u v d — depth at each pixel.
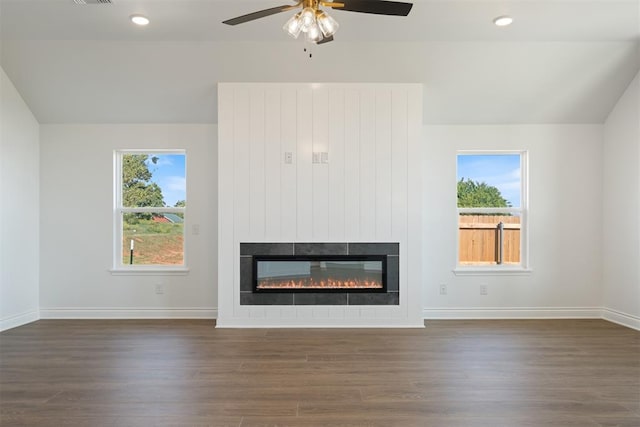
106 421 2.41
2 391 2.83
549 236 5.03
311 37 2.42
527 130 5.03
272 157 4.52
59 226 4.97
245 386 2.91
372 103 4.54
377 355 3.58
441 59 4.32
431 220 5.03
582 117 4.96
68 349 3.75
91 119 4.93
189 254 4.98
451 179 5.03
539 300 5.02
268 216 4.53
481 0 3.37
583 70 4.45
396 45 4.18
